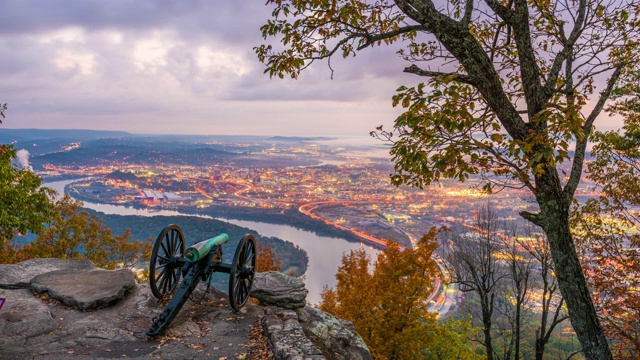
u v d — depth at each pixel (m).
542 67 6.41
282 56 5.39
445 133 4.32
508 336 17.59
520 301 14.84
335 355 5.35
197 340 4.99
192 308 5.91
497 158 4.34
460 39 4.47
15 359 4.21
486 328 14.94
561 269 4.91
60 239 22.52
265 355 4.71
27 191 14.96
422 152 4.35
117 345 4.72
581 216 10.71
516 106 5.22
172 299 5.20
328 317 6.33
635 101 9.20
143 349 4.67
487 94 4.55
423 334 14.57
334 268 102.44
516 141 4.13
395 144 4.59
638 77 8.24
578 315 4.89
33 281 6.29
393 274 15.41
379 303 14.95
